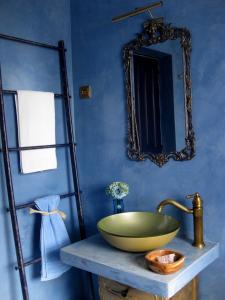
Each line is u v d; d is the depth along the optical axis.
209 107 1.74
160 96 1.91
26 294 1.93
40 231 2.05
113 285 1.75
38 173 2.18
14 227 1.91
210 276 1.79
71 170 2.38
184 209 1.73
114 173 2.19
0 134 1.95
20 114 1.99
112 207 2.22
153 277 1.43
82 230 2.29
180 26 1.81
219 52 1.69
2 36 1.93
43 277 2.02
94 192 2.32
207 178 1.78
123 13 2.06
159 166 1.96
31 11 2.12
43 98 2.08
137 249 1.61
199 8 1.74
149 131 1.97
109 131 2.20
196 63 1.77
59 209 2.31
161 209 1.79
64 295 2.32
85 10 2.26
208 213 1.79
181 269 1.48
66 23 2.33
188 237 1.86
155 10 1.90
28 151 2.03
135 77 2.02
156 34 1.90
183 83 1.81
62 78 2.29
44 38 2.20
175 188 1.91
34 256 2.14
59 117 2.30
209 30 1.71
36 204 2.02
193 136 1.80
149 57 1.94
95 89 2.25
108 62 2.16
